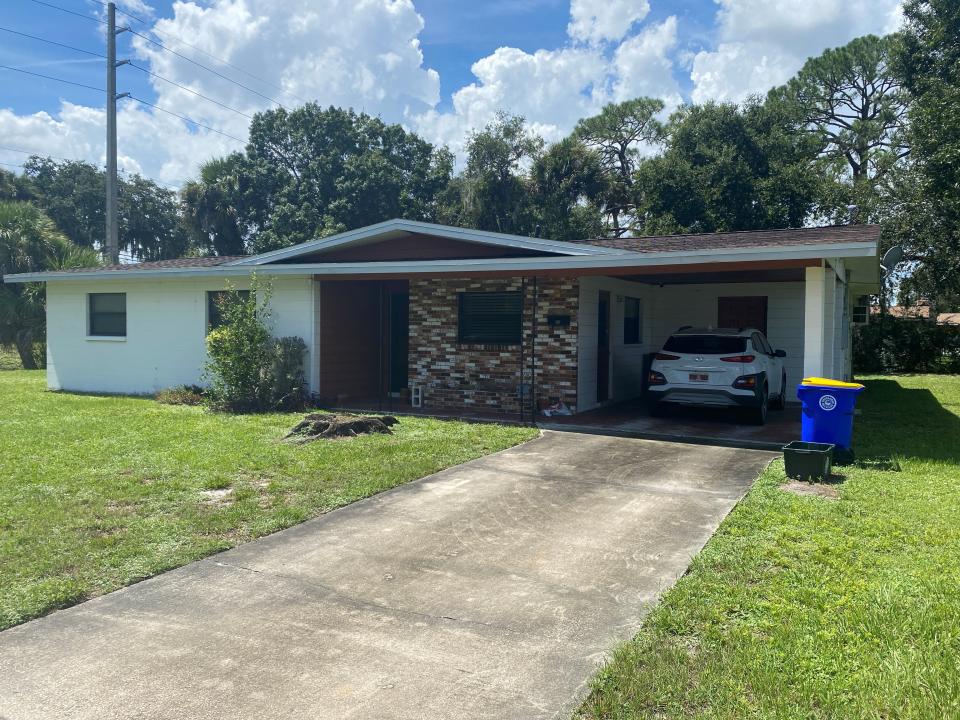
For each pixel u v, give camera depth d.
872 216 28.08
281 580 5.17
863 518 6.33
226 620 4.52
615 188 38.81
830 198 30.47
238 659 4.02
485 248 13.12
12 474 8.11
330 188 38.69
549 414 12.90
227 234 36.88
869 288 20.50
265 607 4.71
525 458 9.24
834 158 35.88
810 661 3.84
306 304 14.57
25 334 24.25
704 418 12.82
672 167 32.78
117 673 3.87
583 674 3.85
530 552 5.71
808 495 7.16
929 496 7.05
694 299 16.98
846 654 3.92
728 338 12.12
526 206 37.44
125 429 11.16
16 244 24.05
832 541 5.73
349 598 4.86
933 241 26.03
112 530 6.21
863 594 4.67
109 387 17.19
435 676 3.83
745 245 11.30
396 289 16.34
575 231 37.28
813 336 10.45
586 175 37.06
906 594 4.66
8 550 5.62
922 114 26.36
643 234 35.69
